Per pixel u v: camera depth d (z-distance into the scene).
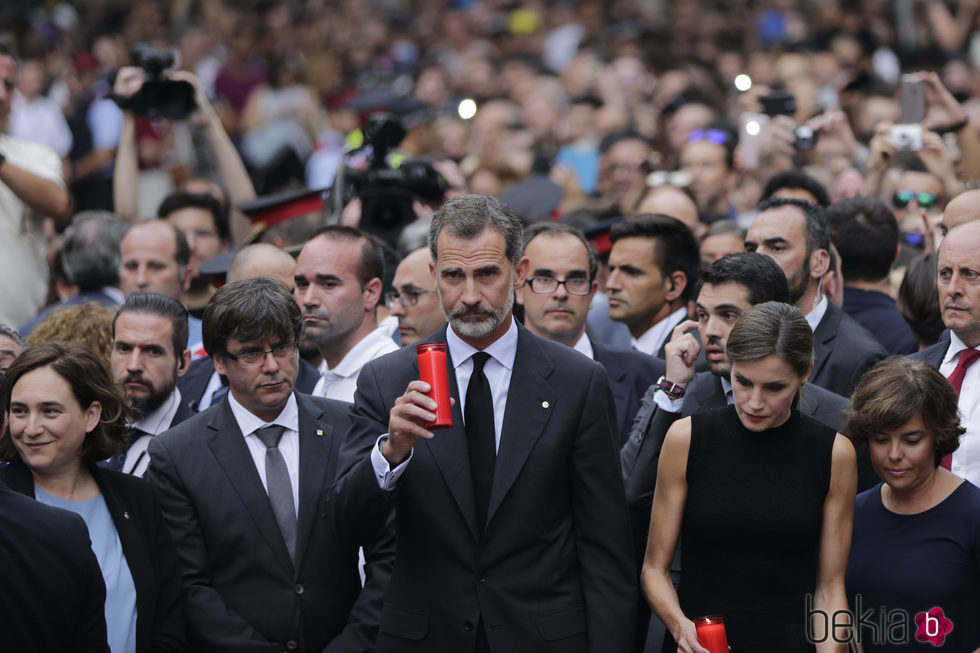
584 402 15.53
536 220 26.36
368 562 16.81
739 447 15.91
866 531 16.25
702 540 15.95
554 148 46.78
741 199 28.73
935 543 15.83
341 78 54.84
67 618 14.96
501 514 15.12
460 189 31.14
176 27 62.41
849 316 20.03
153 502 16.72
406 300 20.92
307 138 51.81
